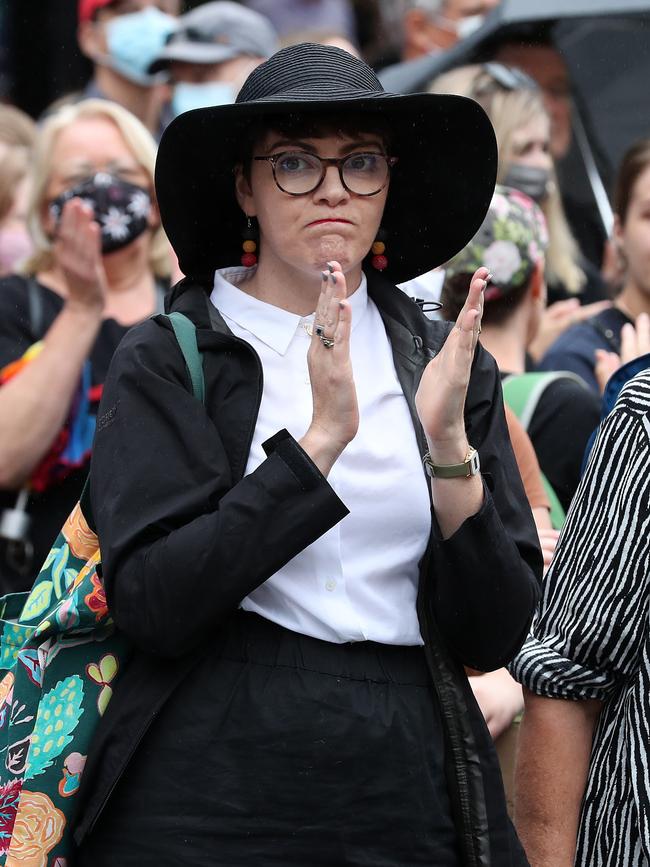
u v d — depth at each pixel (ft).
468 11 65.87
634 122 57.21
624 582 25.52
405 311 26.73
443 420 24.00
